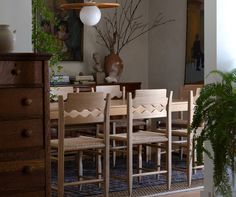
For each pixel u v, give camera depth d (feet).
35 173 9.14
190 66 23.61
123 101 18.01
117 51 25.13
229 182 12.42
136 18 26.11
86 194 15.48
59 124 13.58
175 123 19.44
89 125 20.16
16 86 8.90
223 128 11.00
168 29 25.03
